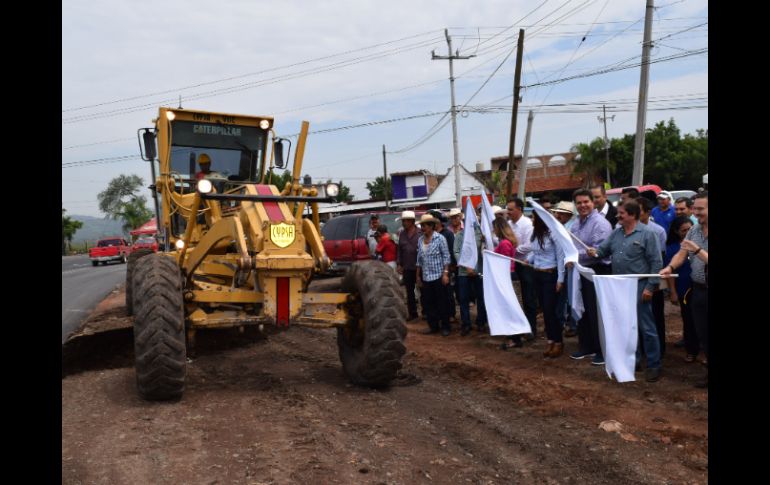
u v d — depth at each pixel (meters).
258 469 4.32
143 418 5.53
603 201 9.14
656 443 4.75
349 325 6.94
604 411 5.55
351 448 4.73
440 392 6.45
